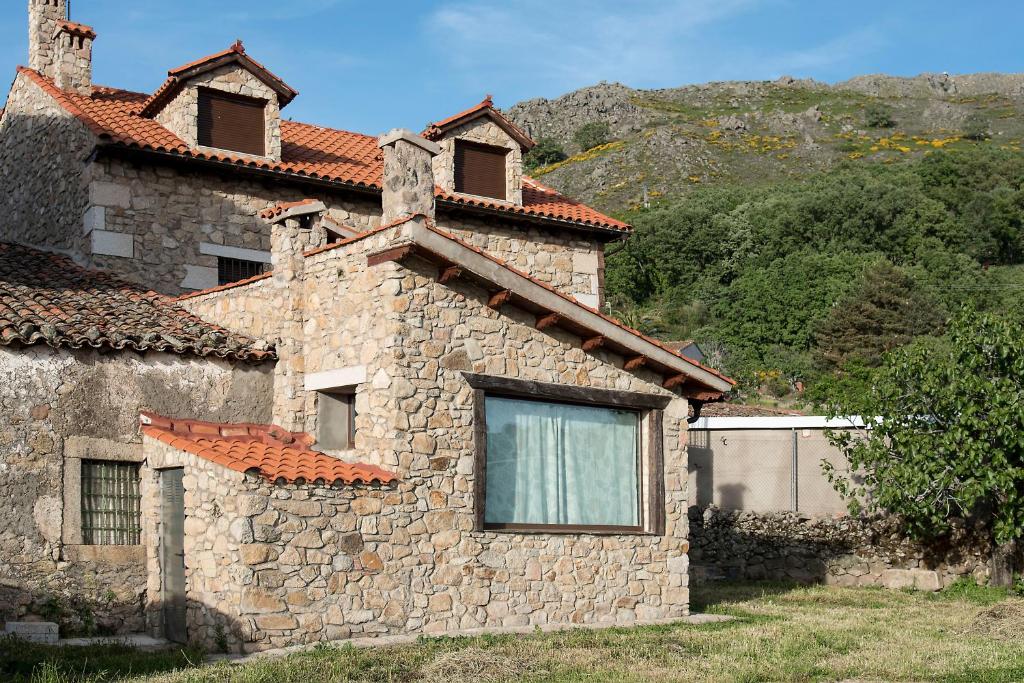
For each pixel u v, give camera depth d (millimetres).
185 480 11945
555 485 13891
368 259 12812
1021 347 17719
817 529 19750
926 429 18391
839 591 18047
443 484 12562
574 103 156500
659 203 97812
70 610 12203
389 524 12047
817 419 22672
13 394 12141
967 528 19016
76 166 17641
